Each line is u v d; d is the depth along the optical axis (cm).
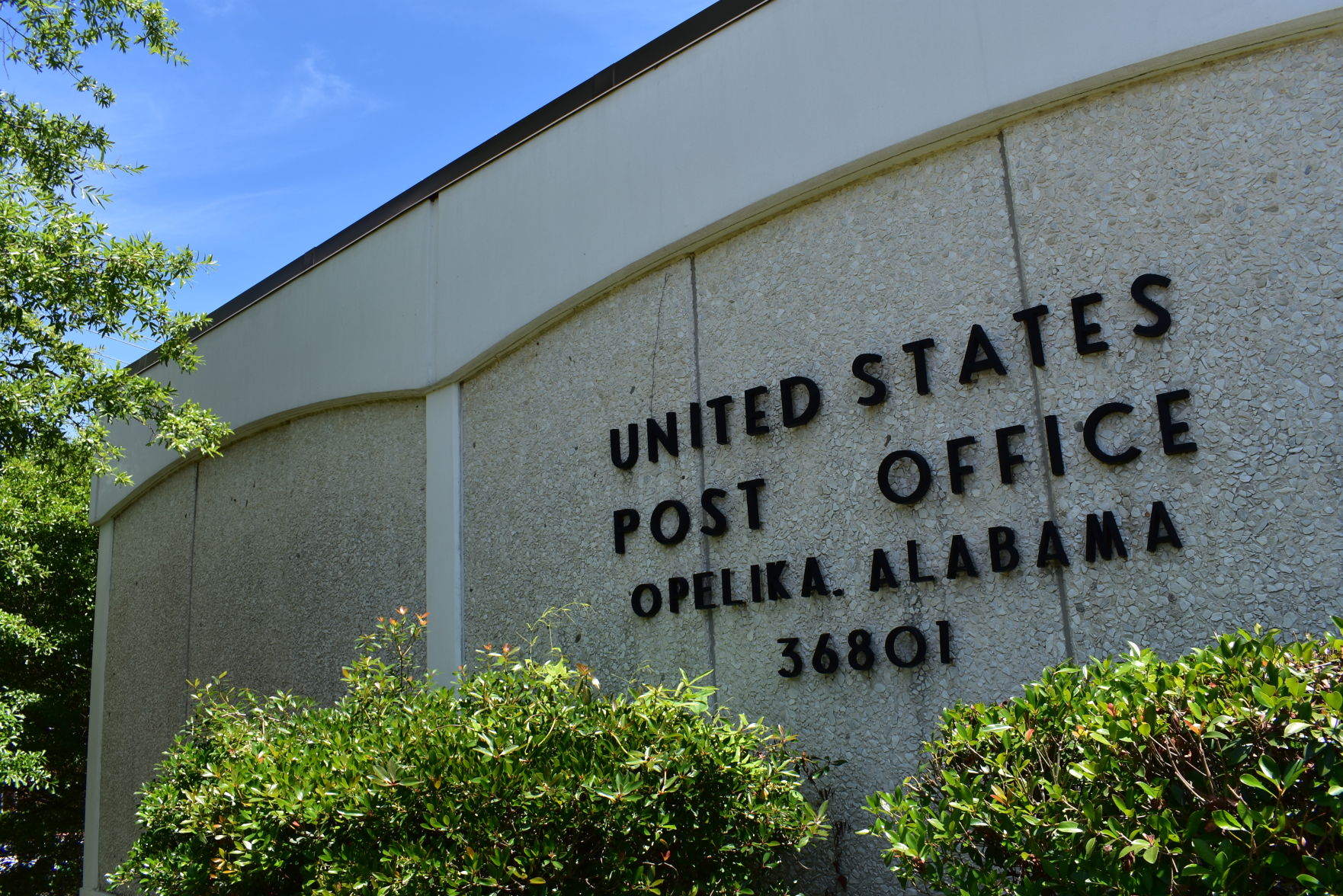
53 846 1423
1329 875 215
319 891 368
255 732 519
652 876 349
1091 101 415
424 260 687
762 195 498
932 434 438
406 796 374
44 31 827
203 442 791
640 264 550
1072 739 289
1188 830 235
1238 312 373
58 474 901
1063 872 257
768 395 494
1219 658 282
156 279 770
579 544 563
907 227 459
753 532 487
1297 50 374
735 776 389
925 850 299
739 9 526
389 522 690
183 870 442
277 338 816
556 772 363
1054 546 394
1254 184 377
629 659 527
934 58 448
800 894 443
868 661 436
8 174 725
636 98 565
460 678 474
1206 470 371
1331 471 348
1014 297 424
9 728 830
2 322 712
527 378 612
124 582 1004
